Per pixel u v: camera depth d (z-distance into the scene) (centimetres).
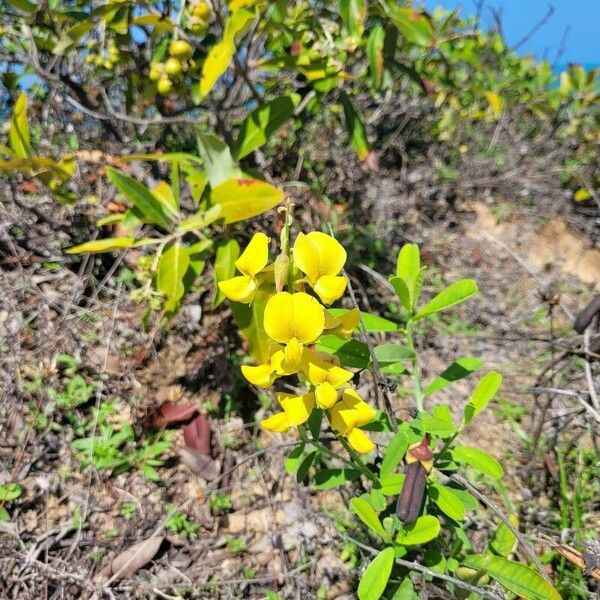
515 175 96
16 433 51
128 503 49
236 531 49
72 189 67
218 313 61
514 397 62
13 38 68
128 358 57
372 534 43
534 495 51
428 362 67
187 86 59
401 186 86
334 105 77
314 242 27
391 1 61
